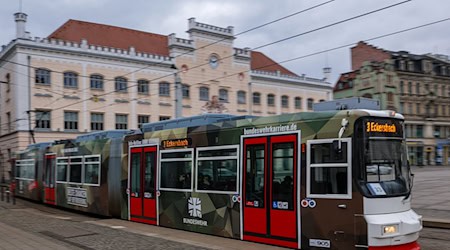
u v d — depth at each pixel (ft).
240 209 37.11
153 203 47.37
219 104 180.04
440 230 42.91
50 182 75.36
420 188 81.46
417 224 30.25
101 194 57.00
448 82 239.71
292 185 32.91
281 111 202.08
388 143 31.37
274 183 34.32
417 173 139.54
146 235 39.52
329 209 30.50
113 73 154.71
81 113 147.84
